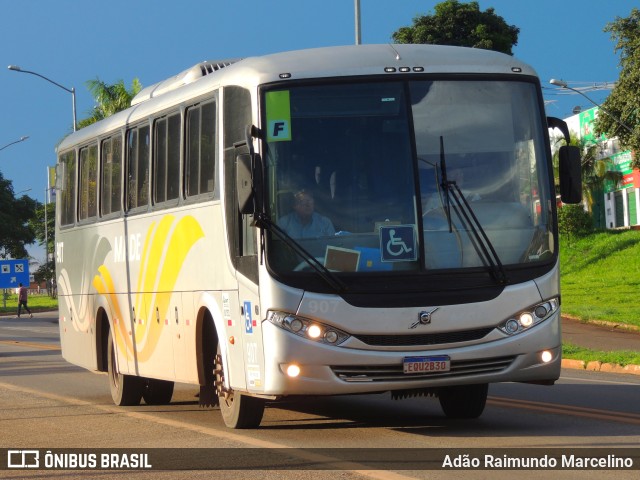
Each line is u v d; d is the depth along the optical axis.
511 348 10.34
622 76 46.44
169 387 15.16
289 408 13.69
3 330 42.69
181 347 12.60
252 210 10.17
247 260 10.68
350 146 10.45
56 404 15.32
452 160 10.53
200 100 12.01
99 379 19.44
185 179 12.44
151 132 13.52
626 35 46.12
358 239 10.28
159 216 13.21
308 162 10.41
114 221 14.92
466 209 10.45
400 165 10.44
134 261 14.12
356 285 10.20
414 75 10.66
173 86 13.74
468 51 11.02
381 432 11.18
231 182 11.12
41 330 42.66
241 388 11.01
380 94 10.58
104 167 15.52
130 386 14.84
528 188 10.69
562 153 10.94
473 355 10.24
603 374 18.42
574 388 15.49
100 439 11.44
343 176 10.40
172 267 12.77
